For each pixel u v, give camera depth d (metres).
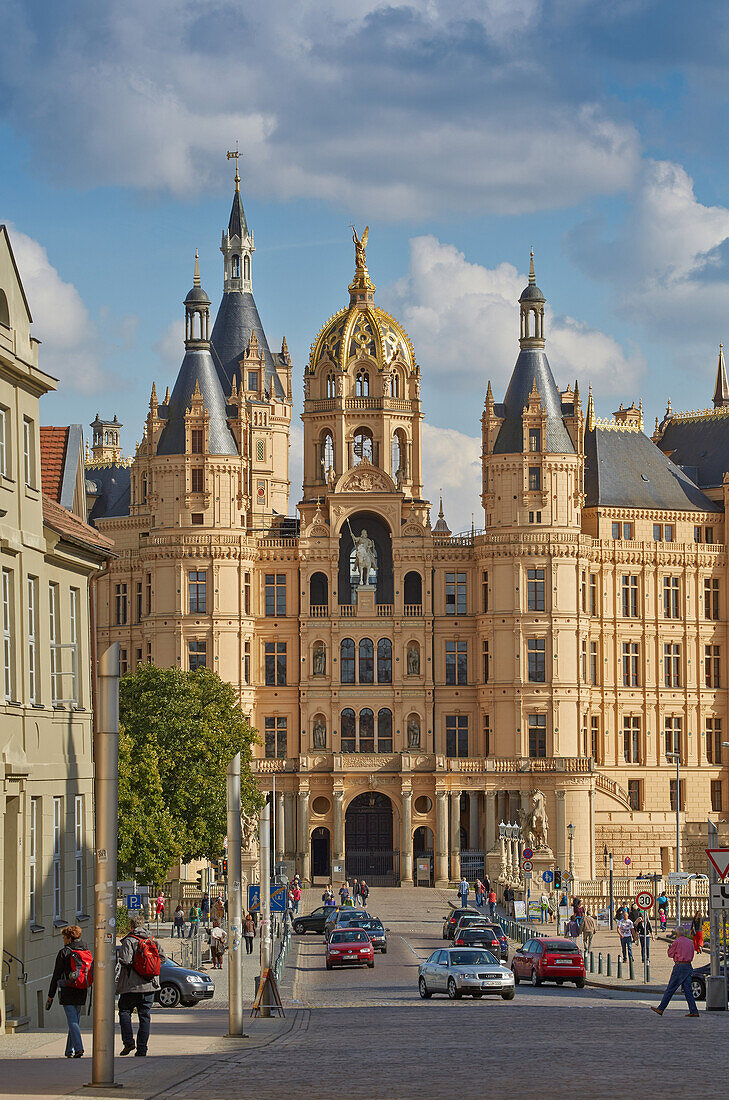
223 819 115.75
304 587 160.88
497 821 155.00
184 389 160.50
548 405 160.38
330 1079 33.47
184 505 158.25
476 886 138.00
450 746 161.25
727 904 55.84
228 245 184.50
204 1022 54.28
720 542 171.38
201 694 125.88
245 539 160.25
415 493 172.75
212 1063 37.50
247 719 159.12
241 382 179.12
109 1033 32.75
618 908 123.81
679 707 168.25
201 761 117.12
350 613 161.25
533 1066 35.53
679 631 168.38
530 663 157.50
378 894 146.38
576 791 154.75
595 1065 35.56
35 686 53.19
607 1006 60.34
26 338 52.78
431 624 161.12
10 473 50.78
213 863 131.25
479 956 68.06
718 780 169.12
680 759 167.88
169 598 158.00
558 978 75.25
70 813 56.25
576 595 158.88
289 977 82.19
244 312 183.62
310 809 156.75
